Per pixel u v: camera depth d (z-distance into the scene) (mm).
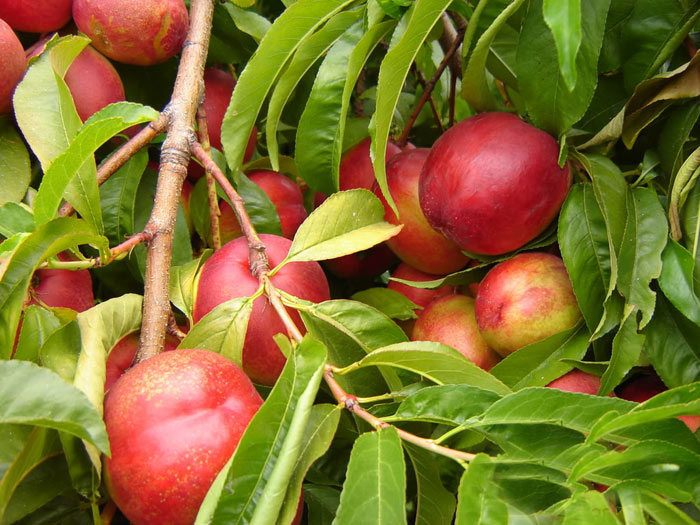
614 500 382
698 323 463
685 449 362
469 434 443
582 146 518
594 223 494
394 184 560
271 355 477
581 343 486
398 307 551
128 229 539
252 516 372
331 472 486
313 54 542
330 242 486
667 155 507
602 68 528
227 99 602
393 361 425
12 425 386
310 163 552
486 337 507
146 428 397
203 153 505
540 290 493
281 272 488
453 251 558
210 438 396
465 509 359
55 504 420
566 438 392
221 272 488
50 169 425
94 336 436
